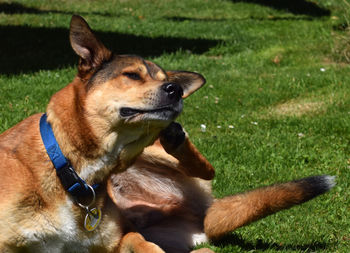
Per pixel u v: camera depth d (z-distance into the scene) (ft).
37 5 73.20
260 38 57.41
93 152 14.49
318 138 29.63
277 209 17.04
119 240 15.58
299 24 66.08
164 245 17.63
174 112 14.85
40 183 14.16
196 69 45.09
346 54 48.70
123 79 14.70
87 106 14.32
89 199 14.74
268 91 38.70
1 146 14.89
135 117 14.48
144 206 18.78
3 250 13.94
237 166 25.08
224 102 35.94
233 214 17.35
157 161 18.81
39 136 14.65
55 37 54.39
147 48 52.54
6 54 47.98
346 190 22.50
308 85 40.11
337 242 17.92
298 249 17.38
